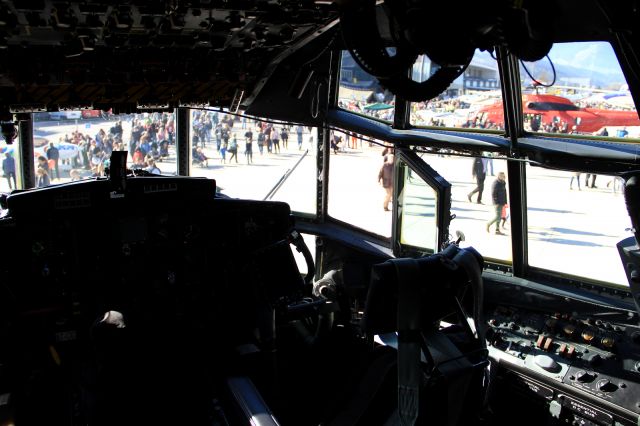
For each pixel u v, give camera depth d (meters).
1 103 4.44
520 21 2.54
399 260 3.37
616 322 5.23
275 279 4.32
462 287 3.55
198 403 3.65
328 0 3.57
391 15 2.70
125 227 4.07
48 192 3.84
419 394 3.22
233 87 5.40
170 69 4.54
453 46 2.56
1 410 3.53
